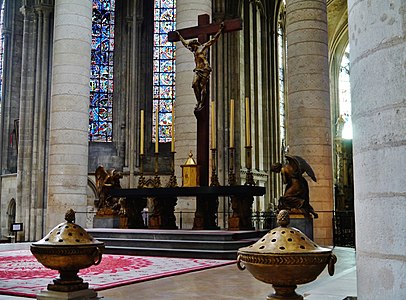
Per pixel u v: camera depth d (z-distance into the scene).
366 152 3.07
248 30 28.77
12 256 12.19
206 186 12.75
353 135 3.29
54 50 15.91
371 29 3.07
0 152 28.19
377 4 3.04
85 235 5.61
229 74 26.92
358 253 3.16
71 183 15.22
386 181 2.90
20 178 26.09
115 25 28.69
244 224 13.41
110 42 28.56
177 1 16.83
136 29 28.44
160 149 27.50
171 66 28.42
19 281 7.53
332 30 37.88
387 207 2.88
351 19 3.34
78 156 15.42
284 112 32.62
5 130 28.36
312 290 6.07
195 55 13.91
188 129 16.02
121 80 28.14
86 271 8.76
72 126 15.37
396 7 2.93
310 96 13.64
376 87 3.01
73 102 15.45
